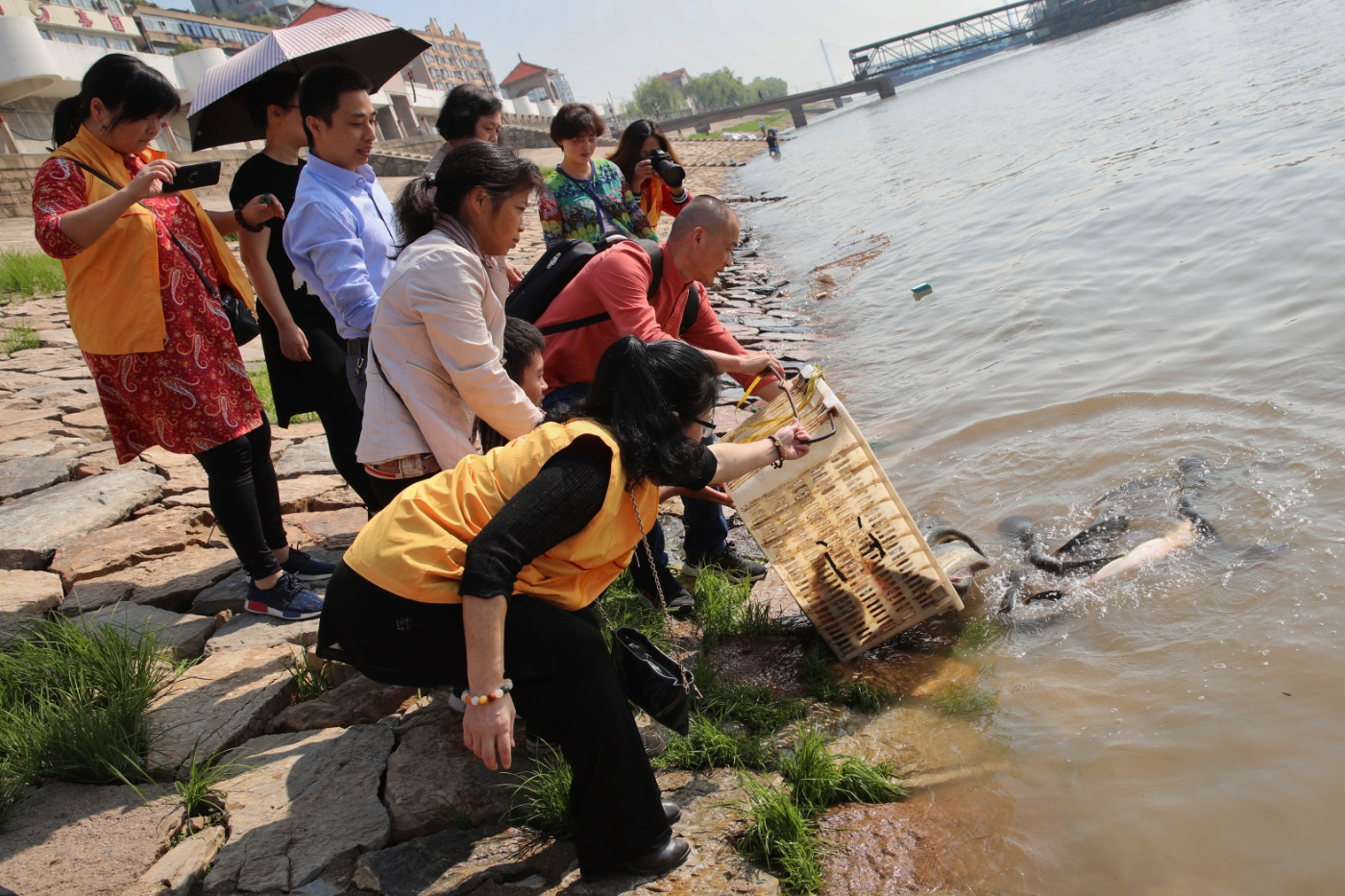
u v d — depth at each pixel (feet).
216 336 13.50
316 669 12.96
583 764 8.75
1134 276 27.37
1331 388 17.21
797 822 9.57
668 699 9.19
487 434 11.89
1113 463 17.03
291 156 14.58
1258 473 15.25
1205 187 33.45
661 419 8.63
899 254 41.57
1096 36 239.50
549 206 18.84
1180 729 10.53
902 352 27.40
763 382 14.38
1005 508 16.58
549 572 8.59
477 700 7.84
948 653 12.98
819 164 115.34
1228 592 12.69
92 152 12.89
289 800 10.43
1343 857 8.61
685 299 14.66
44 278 43.88
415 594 8.25
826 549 12.72
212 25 196.54
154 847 9.66
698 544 15.38
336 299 12.25
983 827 9.71
